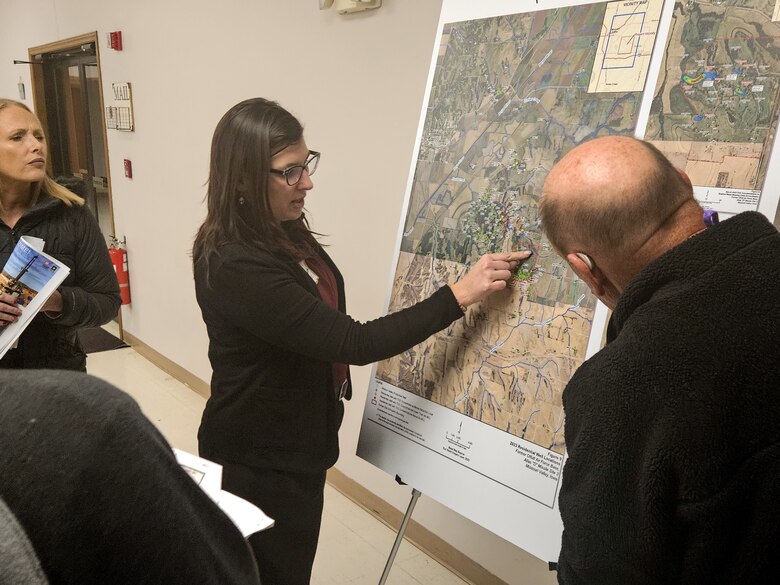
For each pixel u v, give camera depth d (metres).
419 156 1.28
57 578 0.33
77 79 4.15
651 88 0.92
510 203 1.09
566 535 0.67
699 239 0.59
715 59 0.86
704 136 0.86
